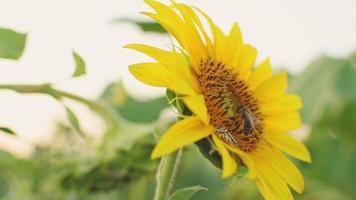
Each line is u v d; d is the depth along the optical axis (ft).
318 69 2.21
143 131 1.54
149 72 1.01
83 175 1.54
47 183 1.61
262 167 1.14
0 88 1.37
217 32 1.22
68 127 1.70
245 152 1.15
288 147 1.23
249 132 1.16
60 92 1.40
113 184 1.56
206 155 1.06
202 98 1.00
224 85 1.16
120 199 1.95
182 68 1.04
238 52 1.27
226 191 2.25
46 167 1.63
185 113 1.04
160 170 1.09
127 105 2.20
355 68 2.19
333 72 2.17
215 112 1.13
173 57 1.03
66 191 1.60
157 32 2.09
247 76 1.29
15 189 1.76
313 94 2.17
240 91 1.26
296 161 2.15
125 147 1.52
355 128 2.40
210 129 1.02
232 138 1.11
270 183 1.12
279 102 1.29
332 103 2.41
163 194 1.08
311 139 2.38
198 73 1.14
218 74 1.17
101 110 1.55
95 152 1.56
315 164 2.38
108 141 1.55
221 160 1.06
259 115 1.26
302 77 2.22
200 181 2.23
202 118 0.99
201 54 1.16
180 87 0.99
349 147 2.42
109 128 1.56
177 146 0.98
